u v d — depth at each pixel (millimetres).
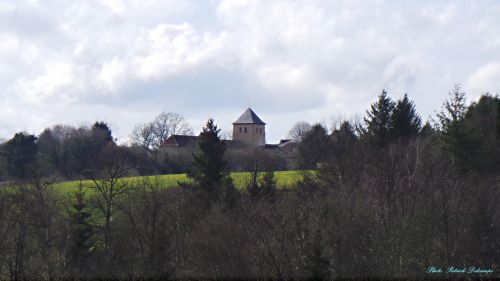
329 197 62344
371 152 74125
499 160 67250
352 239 55625
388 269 53406
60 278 57281
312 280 51281
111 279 57719
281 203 64312
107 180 68250
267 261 54062
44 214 62656
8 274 58375
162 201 65625
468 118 74938
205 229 60281
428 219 56812
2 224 60969
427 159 67250
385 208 59281
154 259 58469
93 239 63562
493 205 58719
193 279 57406
